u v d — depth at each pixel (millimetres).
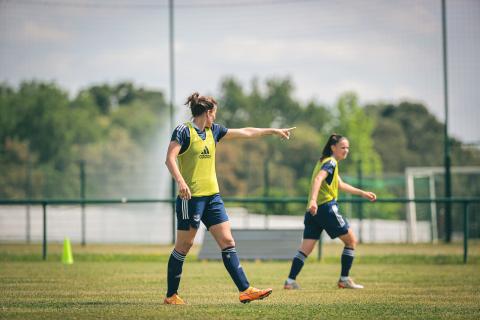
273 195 94688
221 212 22219
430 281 32969
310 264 43312
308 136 163000
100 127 173750
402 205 87688
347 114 150125
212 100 22219
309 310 21859
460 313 21656
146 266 41562
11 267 40469
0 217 75000
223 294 26922
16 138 154375
